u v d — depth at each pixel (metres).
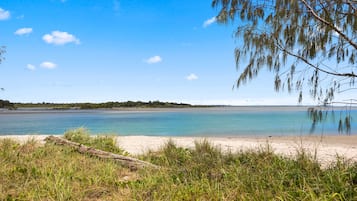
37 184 4.84
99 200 4.37
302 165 4.88
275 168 4.84
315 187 3.94
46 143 8.52
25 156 6.82
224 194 4.19
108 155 6.97
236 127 26.42
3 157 6.52
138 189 4.64
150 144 11.41
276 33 3.97
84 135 10.31
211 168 5.41
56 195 4.38
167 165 6.38
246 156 6.09
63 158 6.87
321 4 3.66
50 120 39.44
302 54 3.91
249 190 4.18
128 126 27.97
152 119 43.06
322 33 3.80
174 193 4.34
